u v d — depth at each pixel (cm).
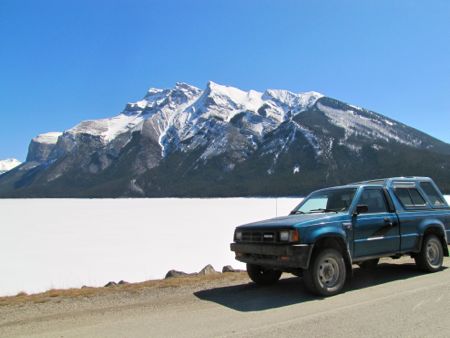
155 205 7919
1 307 664
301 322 520
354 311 561
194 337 478
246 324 521
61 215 5191
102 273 1683
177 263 1856
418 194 859
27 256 2122
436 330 472
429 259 830
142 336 490
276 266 678
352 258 704
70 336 500
